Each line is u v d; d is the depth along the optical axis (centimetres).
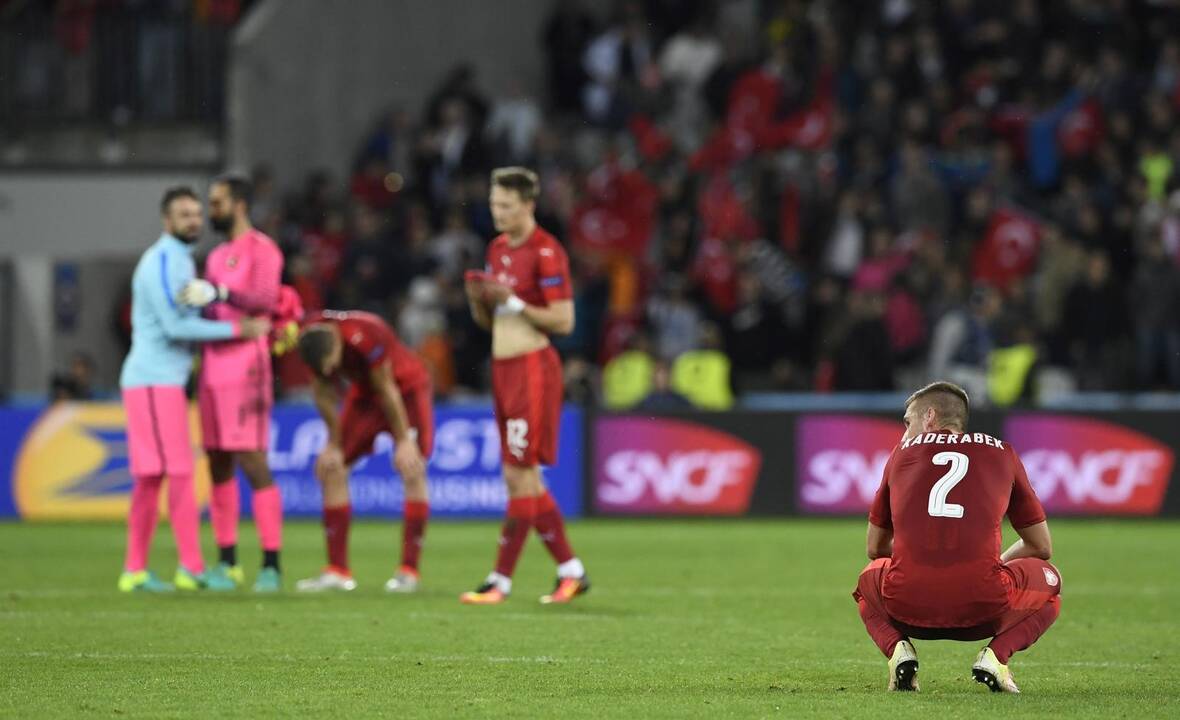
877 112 7594
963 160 7394
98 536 5559
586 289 7444
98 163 7712
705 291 7294
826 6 8288
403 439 3728
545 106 9056
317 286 7338
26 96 7862
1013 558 2452
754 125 7812
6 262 7744
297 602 3559
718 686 2492
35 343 7756
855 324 6556
